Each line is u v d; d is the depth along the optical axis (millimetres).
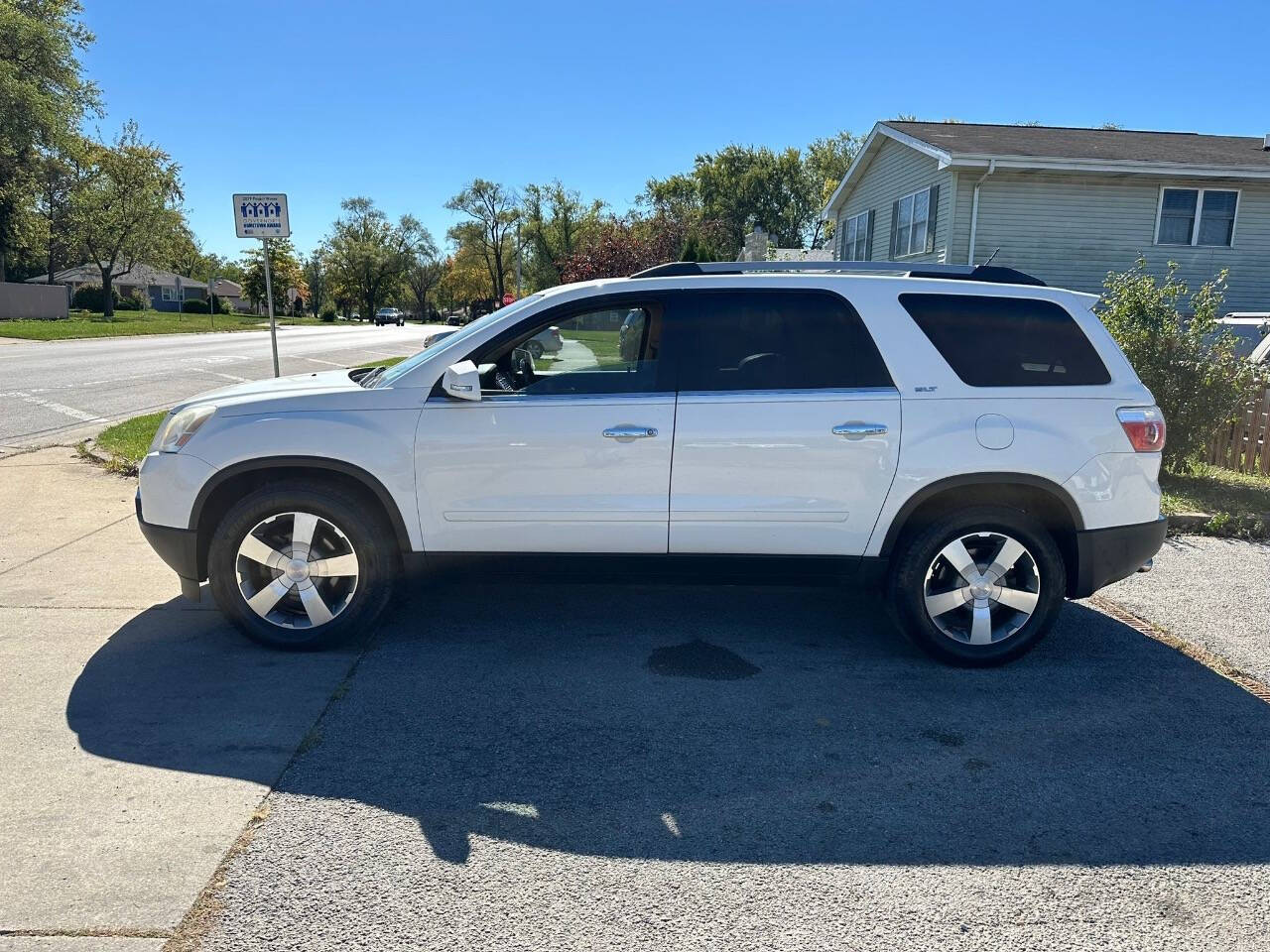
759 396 4434
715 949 2553
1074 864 2979
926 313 4543
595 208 69938
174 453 4512
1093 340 4586
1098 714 4094
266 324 67312
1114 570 4570
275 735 3744
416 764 3537
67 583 5652
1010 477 4414
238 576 4551
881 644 4926
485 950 2529
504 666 4504
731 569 4559
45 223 50688
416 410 4469
